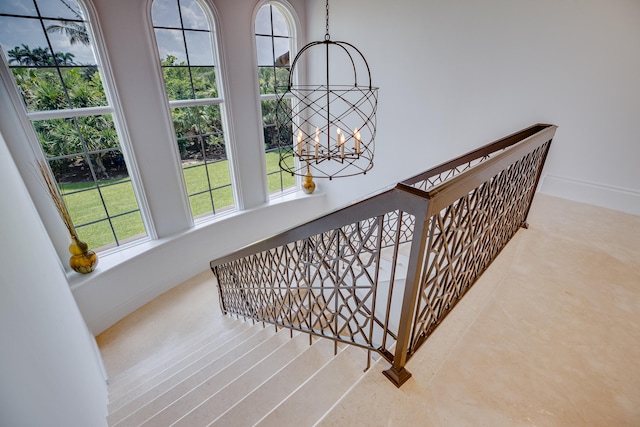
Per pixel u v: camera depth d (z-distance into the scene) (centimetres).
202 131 430
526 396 127
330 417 120
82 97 320
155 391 236
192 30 381
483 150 248
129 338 357
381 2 374
